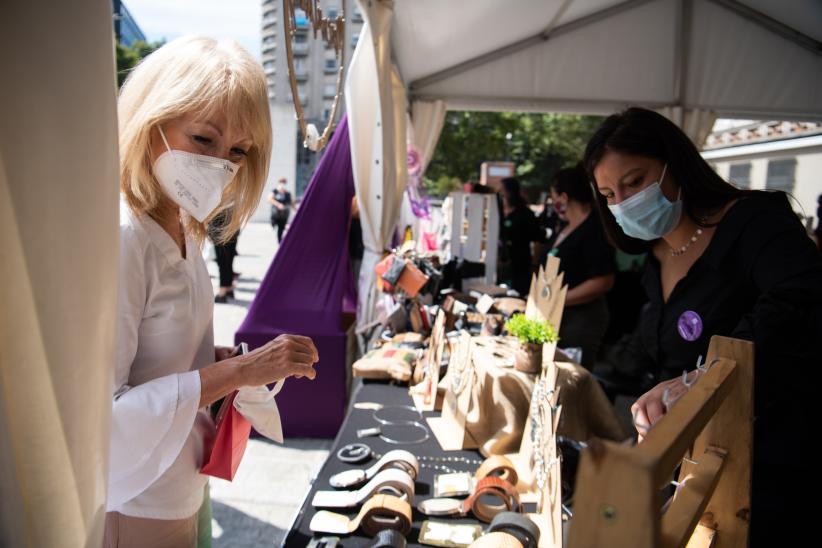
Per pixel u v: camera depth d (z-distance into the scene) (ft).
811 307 2.92
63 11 1.63
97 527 2.04
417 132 17.19
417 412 5.99
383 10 9.21
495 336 6.84
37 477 1.84
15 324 1.74
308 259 9.55
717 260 3.59
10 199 1.66
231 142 2.83
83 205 1.77
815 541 2.94
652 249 4.38
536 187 66.49
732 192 3.73
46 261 1.72
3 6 1.55
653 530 1.09
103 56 1.76
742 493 2.26
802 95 16.21
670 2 16.25
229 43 2.92
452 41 13.93
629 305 13.10
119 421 2.52
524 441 4.65
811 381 2.95
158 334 2.85
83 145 1.74
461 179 56.59
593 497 1.15
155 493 2.92
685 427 1.34
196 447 3.16
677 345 3.95
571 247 8.38
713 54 16.60
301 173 74.38
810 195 23.49
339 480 4.28
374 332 9.72
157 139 2.76
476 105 17.28
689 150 3.75
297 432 9.66
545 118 63.72
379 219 9.86
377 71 9.13
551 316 5.80
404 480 3.99
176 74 2.67
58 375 1.80
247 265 32.19
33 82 1.62
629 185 3.84
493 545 3.11
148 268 2.77
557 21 15.42
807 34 15.55
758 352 2.97
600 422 5.21
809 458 2.95
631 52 16.72
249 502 7.70
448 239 14.19
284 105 72.49
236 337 9.32
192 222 3.25
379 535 3.42
